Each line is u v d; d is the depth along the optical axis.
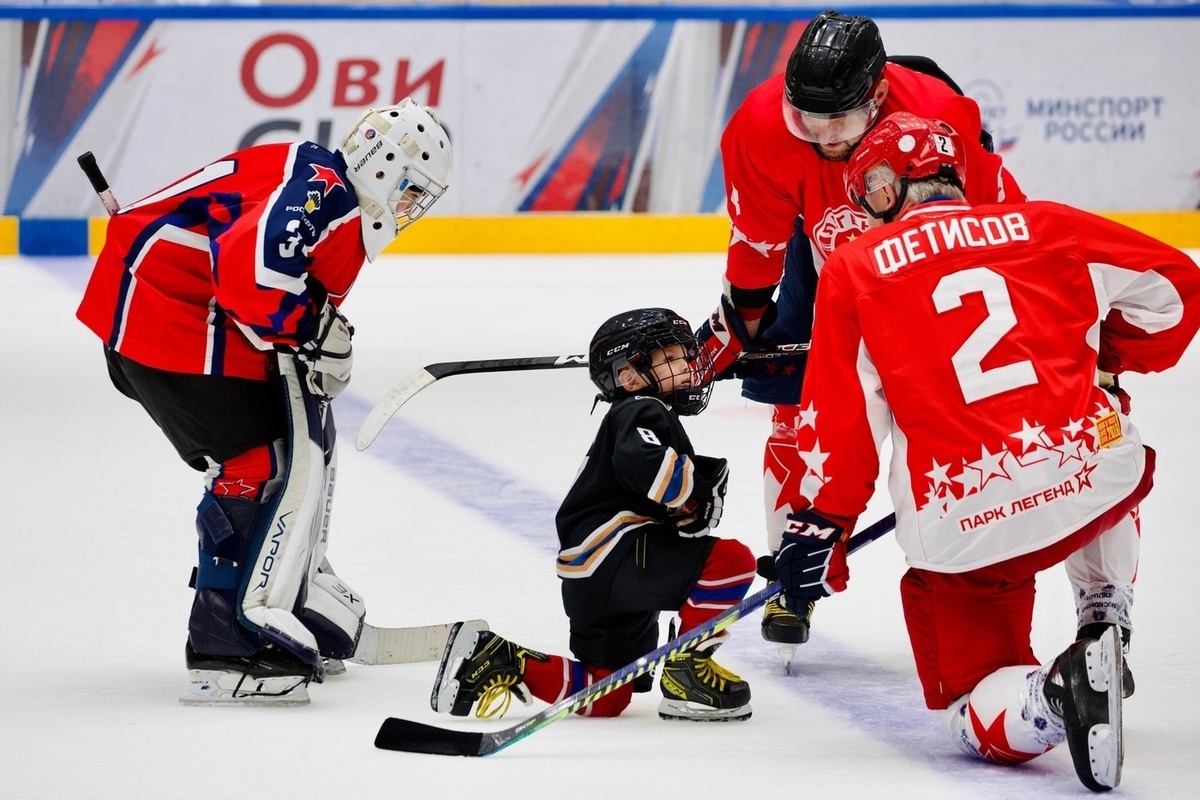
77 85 47.56
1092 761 9.67
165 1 47.78
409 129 12.22
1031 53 48.81
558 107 48.84
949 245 10.55
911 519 10.48
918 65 14.50
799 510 10.80
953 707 10.71
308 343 12.16
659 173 49.34
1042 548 10.23
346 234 12.10
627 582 11.43
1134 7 48.56
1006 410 10.24
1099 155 49.16
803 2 48.94
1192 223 49.31
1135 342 11.11
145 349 12.09
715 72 48.75
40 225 48.00
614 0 48.97
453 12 48.16
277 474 12.31
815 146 13.39
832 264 10.63
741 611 10.78
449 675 11.61
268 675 12.00
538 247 49.47
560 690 11.68
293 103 48.16
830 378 10.55
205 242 12.12
